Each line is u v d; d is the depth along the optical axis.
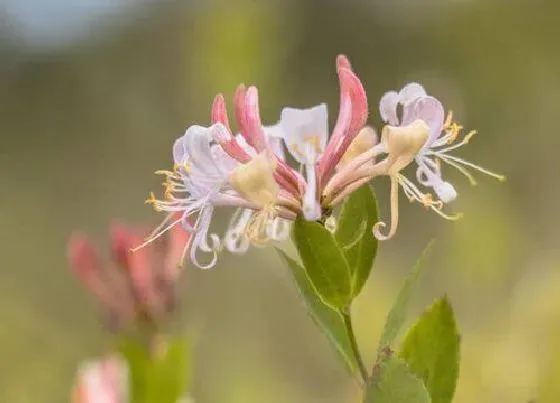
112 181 1.88
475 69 1.35
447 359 0.60
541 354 0.77
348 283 0.59
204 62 1.24
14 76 1.95
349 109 0.60
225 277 1.58
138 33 1.83
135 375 0.75
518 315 0.88
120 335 0.75
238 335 1.53
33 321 1.53
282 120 0.59
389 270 1.19
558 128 1.33
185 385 0.75
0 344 1.47
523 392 0.84
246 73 1.23
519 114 1.34
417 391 0.57
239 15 1.23
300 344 1.51
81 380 0.78
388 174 0.59
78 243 0.76
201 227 0.60
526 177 1.33
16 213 1.86
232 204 0.60
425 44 1.42
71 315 1.56
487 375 0.86
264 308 1.55
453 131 0.60
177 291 0.79
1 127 1.96
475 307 1.02
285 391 1.43
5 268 1.71
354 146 0.60
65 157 1.90
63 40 1.94
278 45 1.27
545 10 1.31
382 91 1.49
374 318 0.92
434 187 0.59
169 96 1.78
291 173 0.59
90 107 1.91
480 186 1.14
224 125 0.60
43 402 1.42
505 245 1.05
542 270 0.99
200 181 0.59
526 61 1.34
